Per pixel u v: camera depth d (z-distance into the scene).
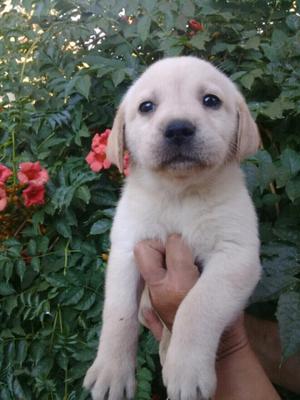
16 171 0.48
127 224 0.36
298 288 0.35
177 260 0.34
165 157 0.32
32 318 0.45
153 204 0.36
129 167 0.38
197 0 0.48
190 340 0.30
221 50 0.45
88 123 0.49
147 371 0.41
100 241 0.46
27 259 0.46
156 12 0.46
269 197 0.41
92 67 0.45
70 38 0.48
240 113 0.36
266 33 0.48
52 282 0.44
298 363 0.39
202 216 0.35
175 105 0.33
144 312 0.38
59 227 0.46
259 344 0.41
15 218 0.47
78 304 0.44
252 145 0.36
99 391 0.32
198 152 0.32
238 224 0.34
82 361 0.44
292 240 0.38
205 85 0.35
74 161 0.47
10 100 0.52
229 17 0.45
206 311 0.30
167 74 0.35
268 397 0.33
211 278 0.32
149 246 0.35
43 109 0.49
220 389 0.33
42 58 0.49
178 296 0.32
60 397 0.45
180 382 0.29
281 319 0.33
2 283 0.46
